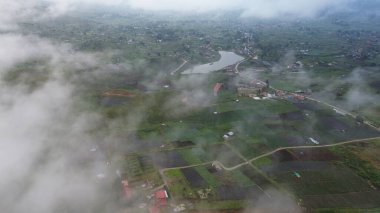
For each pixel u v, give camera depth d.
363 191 93.69
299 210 85.75
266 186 95.25
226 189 93.75
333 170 103.62
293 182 97.31
